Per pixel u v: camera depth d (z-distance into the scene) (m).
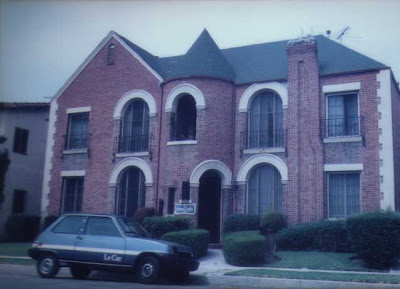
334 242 16.09
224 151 19.34
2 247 19.56
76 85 22.89
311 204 18.03
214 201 19.67
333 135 18.48
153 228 16.91
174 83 20.05
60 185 22.27
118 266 11.64
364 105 18.16
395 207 17.27
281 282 11.42
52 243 12.29
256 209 19.19
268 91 19.91
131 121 21.52
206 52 20.44
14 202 24.78
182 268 11.72
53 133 22.95
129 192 20.88
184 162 19.06
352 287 10.87
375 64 18.41
